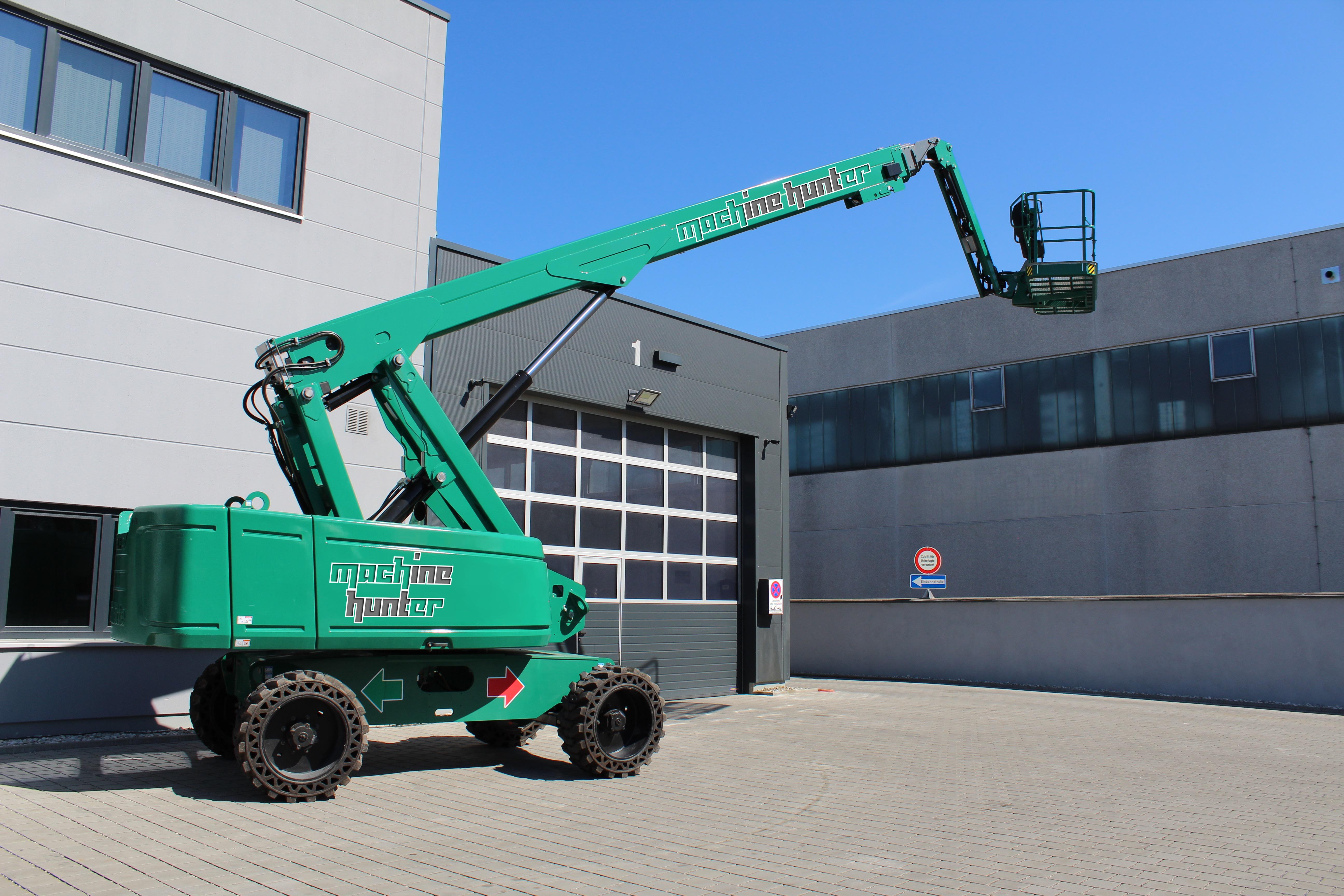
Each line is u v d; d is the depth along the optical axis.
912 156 10.39
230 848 4.99
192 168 9.75
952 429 25.64
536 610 7.43
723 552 15.26
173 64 9.61
